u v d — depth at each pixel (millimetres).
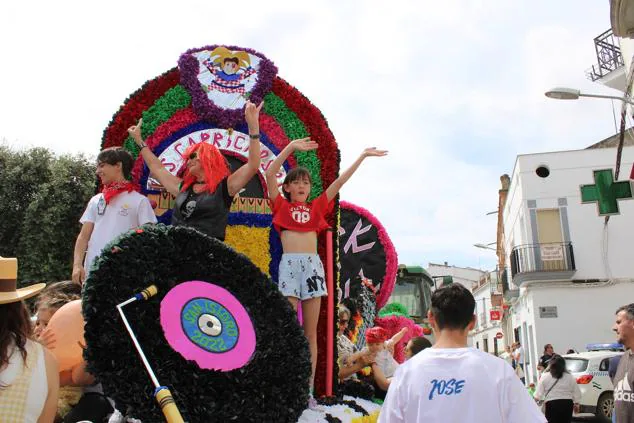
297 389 4160
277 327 4352
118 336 3422
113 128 5977
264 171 6227
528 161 27469
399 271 15375
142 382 3379
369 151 5977
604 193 15656
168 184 5574
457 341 3547
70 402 4160
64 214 17359
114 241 3828
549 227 26984
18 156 17797
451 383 3307
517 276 26812
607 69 20188
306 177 5762
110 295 3527
